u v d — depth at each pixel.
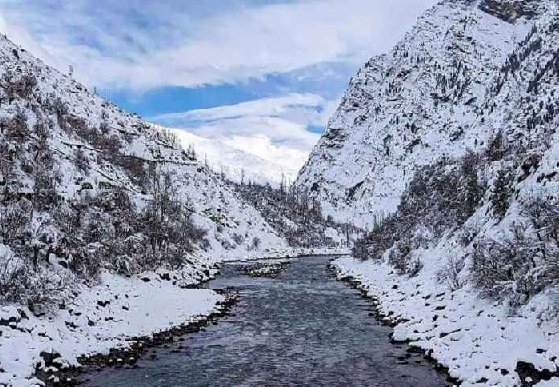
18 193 41.66
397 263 53.38
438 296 35.12
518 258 27.34
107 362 25.33
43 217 40.56
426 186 73.31
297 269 79.19
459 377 21.66
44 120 74.06
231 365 25.66
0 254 30.70
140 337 30.42
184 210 99.19
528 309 23.98
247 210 136.38
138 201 71.12
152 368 24.86
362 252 75.50
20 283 27.95
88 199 50.88
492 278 28.55
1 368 20.83
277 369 25.00
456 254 40.47
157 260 53.66
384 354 27.05
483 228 38.16
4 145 48.09
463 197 48.25
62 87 119.25
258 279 64.25
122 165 99.69
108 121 122.31
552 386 17.50
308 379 23.39
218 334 32.53
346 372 24.31
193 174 128.75
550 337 21.11
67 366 23.72
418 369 24.09
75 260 37.12
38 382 20.42
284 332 33.12
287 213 170.75
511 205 35.78
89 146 91.06
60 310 29.52
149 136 133.25
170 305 38.66
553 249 24.86
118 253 46.09
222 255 98.62
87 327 29.58
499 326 24.64
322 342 30.33
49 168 53.62
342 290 52.91
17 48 117.62
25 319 26.22
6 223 34.59
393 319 34.94
